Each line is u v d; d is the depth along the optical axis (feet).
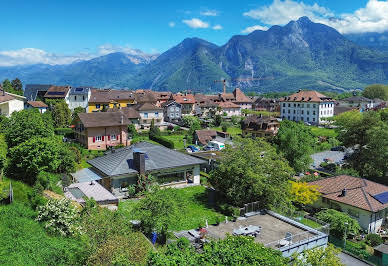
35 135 104.88
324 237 85.81
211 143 230.48
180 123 336.49
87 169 134.82
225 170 116.47
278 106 492.95
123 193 123.75
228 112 426.51
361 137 193.36
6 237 60.59
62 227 67.77
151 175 128.36
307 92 422.41
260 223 93.76
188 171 143.74
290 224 93.20
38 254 57.16
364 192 130.93
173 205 85.71
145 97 354.74
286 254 76.84
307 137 196.85
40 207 70.23
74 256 58.80
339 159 222.07
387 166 173.88
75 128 216.33
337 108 444.14
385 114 255.50
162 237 81.61
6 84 337.11
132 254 55.98
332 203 132.98
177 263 50.70
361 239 116.16
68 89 312.29
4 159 83.61
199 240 80.38
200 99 426.92
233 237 61.57
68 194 98.99
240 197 114.01
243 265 50.42
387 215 129.90
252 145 122.72
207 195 129.70
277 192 111.04
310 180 155.22
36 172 90.07
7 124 110.52
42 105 291.17
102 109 291.38
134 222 84.12
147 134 256.93
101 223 65.77
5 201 74.90
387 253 100.22
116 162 128.36
